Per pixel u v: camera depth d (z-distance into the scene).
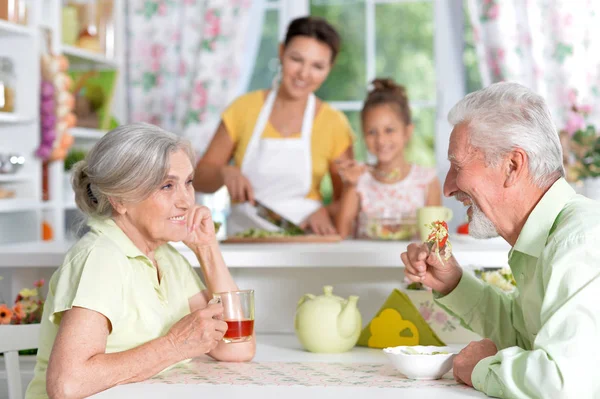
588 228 1.33
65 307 1.45
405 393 1.36
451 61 4.25
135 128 1.56
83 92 3.96
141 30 4.36
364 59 4.31
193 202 1.65
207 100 4.21
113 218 1.62
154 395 1.35
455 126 1.45
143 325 1.56
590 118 3.97
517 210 1.43
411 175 3.41
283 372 1.57
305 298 1.87
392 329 1.86
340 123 3.45
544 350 1.27
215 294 1.61
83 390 1.38
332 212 3.33
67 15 3.87
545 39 4.00
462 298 1.70
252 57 4.39
